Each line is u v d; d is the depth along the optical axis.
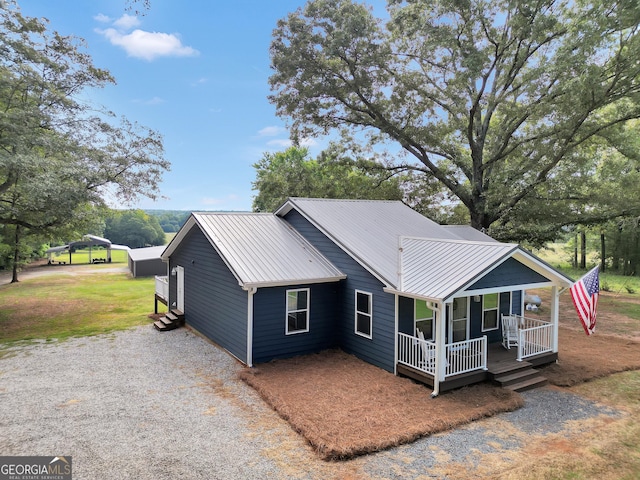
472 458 6.93
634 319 17.92
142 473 6.39
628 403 9.38
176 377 10.71
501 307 13.08
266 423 8.13
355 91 23.94
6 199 18.66
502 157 24.30
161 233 96.12
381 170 28.41
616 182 22.30
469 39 21.83
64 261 52.34
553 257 51.09
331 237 13.05
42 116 16.95
